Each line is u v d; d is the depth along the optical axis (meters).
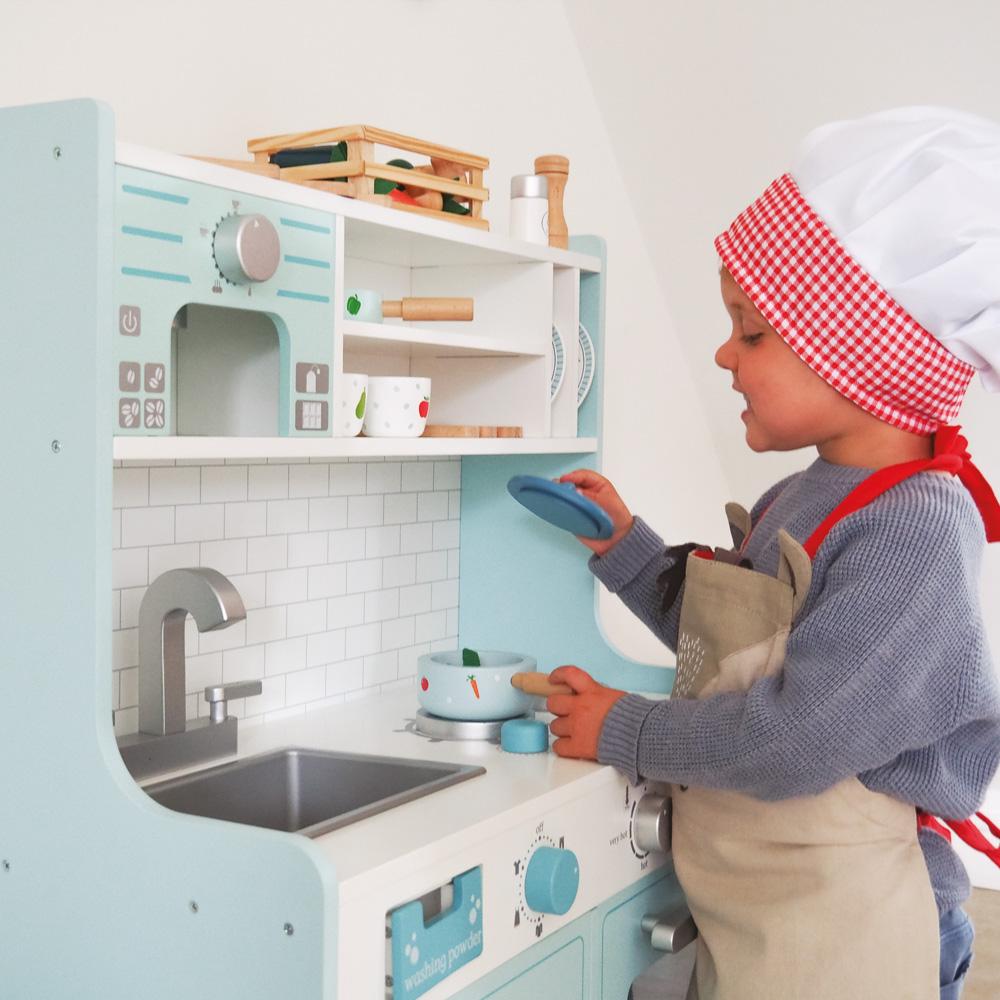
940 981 1.51
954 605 1.32
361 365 1.92
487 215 2.33
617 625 2.75
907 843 1.42
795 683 1.31
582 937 1.49
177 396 1.53
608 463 2.73
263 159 1.62
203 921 1.11
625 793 1.57
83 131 1.13
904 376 1.37
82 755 1.17
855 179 1.36
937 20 2.28
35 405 1.18
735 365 1.48
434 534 2.10
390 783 1.58
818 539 1.41
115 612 1.60
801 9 2.35
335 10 1.97
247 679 1.80
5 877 1.23
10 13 1.50
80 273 1.14
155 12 1.67
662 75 2.56
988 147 1.35
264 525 1.81
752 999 1.41
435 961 1.21
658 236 2.81
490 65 2.34
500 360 1.89
